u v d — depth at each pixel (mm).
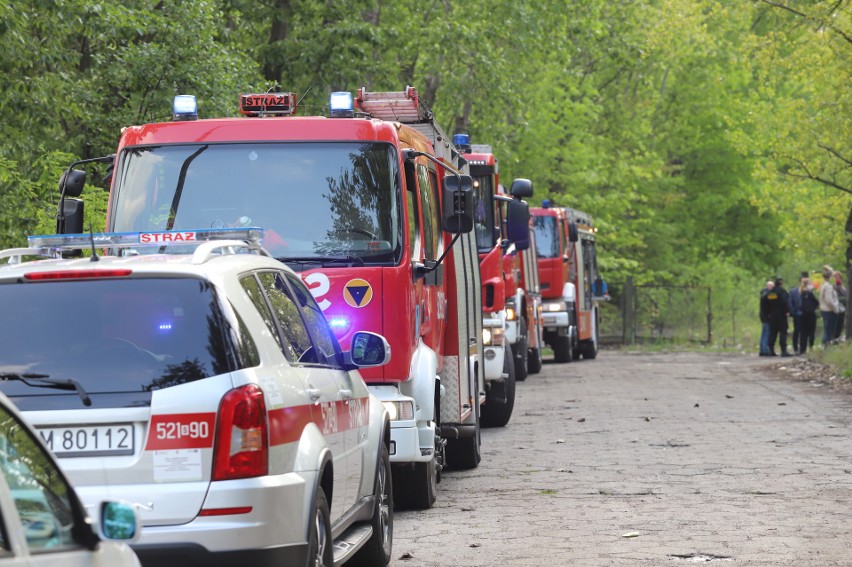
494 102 86812
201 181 24250
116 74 51250
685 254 144125
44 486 9219
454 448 30938
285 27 70750
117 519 9469
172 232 17484
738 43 130750
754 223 146875
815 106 71688
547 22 92938
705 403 48469
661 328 114062
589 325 85750
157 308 13828
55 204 40562
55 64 46000
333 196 23906
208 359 13602
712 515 24125
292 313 16188
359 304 23281
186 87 51500
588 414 44562
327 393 16031
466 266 29828
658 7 117000
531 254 66438
